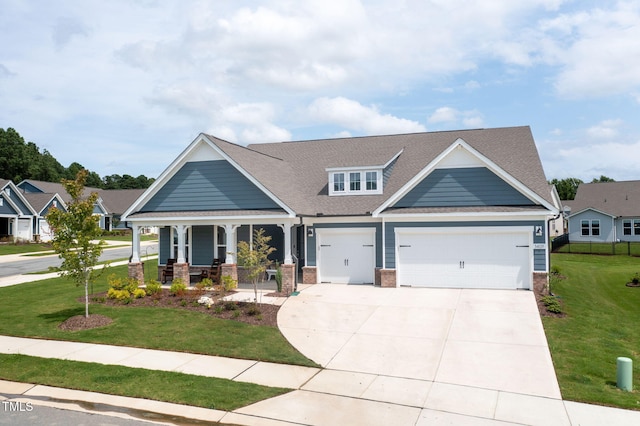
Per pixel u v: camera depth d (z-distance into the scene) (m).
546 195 19.56
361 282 21.84
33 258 39.53
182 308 16.56
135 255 22.30
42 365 11.13
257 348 12.48
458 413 8.77
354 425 8.28
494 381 10.32
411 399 9.41
